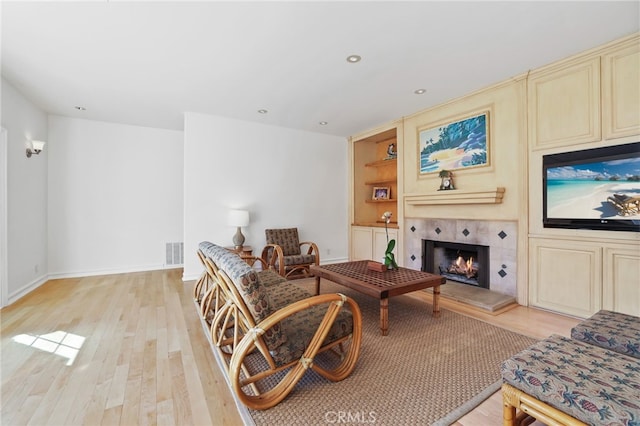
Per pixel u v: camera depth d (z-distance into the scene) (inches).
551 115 110.7
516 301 122.6
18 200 133.3
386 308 94.2
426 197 153.7
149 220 194.1
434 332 95.3
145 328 99.2
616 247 95.2
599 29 89.2
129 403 60.7
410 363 76.0
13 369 73.3
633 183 91.4
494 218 129.9
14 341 89.0
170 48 99.4
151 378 69.9
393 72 117.4
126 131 187.5
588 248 101.6
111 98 144.3
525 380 46.1
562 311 108.3
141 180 191.6
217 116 173.8
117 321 105.3
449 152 148.6
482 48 99.9
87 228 177.0
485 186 133.2
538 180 114.9
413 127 168.1
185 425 54.8
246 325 64.3
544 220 113.2
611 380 43.4
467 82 127.2
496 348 84.0
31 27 87.0
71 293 140.2
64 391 64.4
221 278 75.7
